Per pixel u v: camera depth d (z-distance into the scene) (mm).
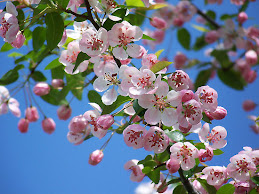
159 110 542
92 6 583
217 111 564
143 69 546
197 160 585
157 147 551
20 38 602
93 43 565
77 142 620
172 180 589
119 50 571
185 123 535
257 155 606
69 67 627
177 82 553
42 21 615
